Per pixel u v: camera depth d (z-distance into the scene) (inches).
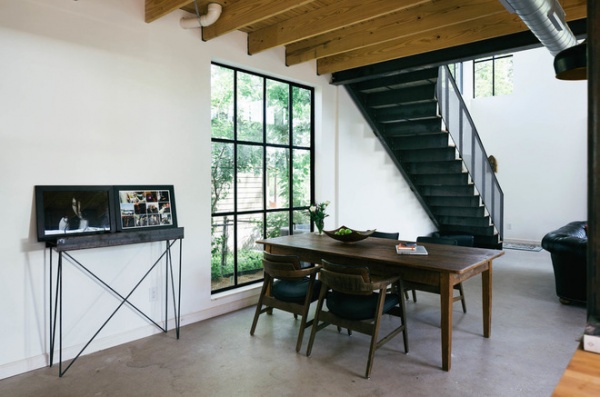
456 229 309.7
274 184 186.9
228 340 130.6
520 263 254.7
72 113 114.2
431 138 229.1
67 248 104.7
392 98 213.3
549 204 324.5
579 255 159.3
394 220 263.9
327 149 205.6
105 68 121.1
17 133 104.2
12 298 104.3
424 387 100.3
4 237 102.7
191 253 146.0
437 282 110.2
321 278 118.0
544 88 324.5
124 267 127.6
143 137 130.8
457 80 355.9
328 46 167.2
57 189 110.9
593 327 46.0
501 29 137.8
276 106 186.4
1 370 103.0
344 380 104.0
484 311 132.9
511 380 103.8
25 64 105.3
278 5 122.7
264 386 101.0
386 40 151.1
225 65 163.2
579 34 136.7
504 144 343.9
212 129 159.9
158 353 120.2
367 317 110.3
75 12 114.3
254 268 178.9
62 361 113.7
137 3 128.4
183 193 142.7
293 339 131.6
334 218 211.9
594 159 41.4
